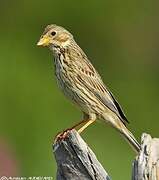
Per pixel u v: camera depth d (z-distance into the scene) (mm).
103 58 21641
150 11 22281
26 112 18172
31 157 16766
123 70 21625
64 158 10531
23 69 19109
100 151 17891
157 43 22219
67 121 18078
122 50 21844
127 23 21906
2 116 18062
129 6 21938
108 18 21672
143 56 22031
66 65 12797
